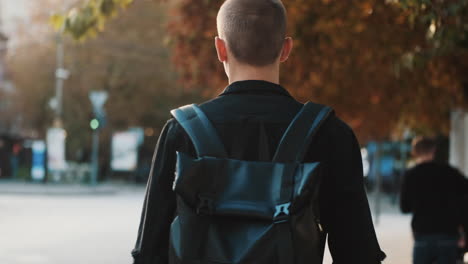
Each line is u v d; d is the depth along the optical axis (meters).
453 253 6.03
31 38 44.16
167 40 10.24
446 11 5.71
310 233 1.92
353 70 10.74
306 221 1.91
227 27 2.12
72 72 42.97
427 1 5.34
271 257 1.87
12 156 43.91
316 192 1.93
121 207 24.06
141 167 45.03
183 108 2.09
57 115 37.00
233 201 1.92
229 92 2.09
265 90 2.08
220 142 2.00
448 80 9.41
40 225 17.19
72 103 43.28
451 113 12.67
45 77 43.66
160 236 2.06
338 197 2.02
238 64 2.12
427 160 6.21
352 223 2.02
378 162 18.97
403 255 11.88
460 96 10.12
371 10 8.70
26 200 25.98
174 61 10.41
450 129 13.30
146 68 42.44
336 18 8.96
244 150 2.00
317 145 2.01
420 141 6.25
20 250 12.46
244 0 2.11
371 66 10.12
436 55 7.14
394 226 18.31
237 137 2.01
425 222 6.09
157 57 42.62
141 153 46.72
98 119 33.25
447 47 7.10
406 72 10.45
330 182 2.02
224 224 1.92
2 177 43.69
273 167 1.94
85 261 11.21
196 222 1.94
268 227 1.88
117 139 38.69
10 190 30.70
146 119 45.50
